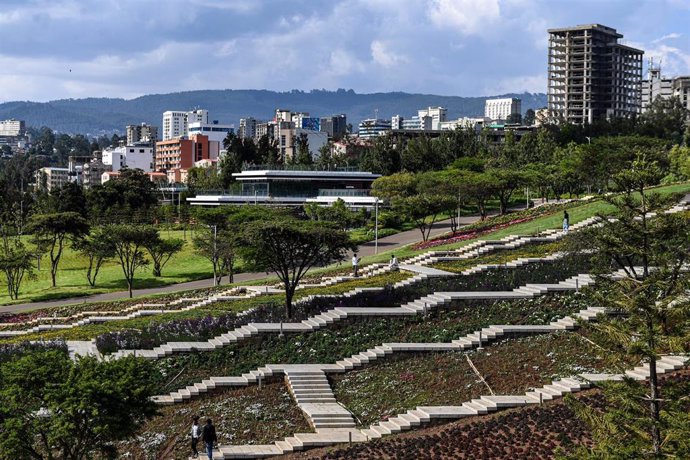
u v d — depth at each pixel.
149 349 49.38
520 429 32.84
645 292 25.75
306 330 49.19
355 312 49.91
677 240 25.70
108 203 153.62
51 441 31.70
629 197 26.47
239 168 178.50
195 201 152.38
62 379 32.47
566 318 45.06
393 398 39.91
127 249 86.50
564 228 70.62
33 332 64.31
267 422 39.28
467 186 101.12
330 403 40.81
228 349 48.03
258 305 59.75
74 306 76.44
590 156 106.25
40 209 149.62
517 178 104.56
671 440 23.72
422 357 44.44
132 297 81.00
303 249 53.91
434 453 32.31
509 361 40.97
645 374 35.66
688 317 24.58
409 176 131.88
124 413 32.12
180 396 42.78
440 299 50.06
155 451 37.12
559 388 35.84
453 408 36.28
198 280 94.88
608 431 24.78
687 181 90.88
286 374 43.53
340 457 33.47
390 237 114.56
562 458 24.56
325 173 153.62
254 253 54.44
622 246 26.08
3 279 100.44
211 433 34.50
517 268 58.72
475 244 73.75
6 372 32.69
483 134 188.38
